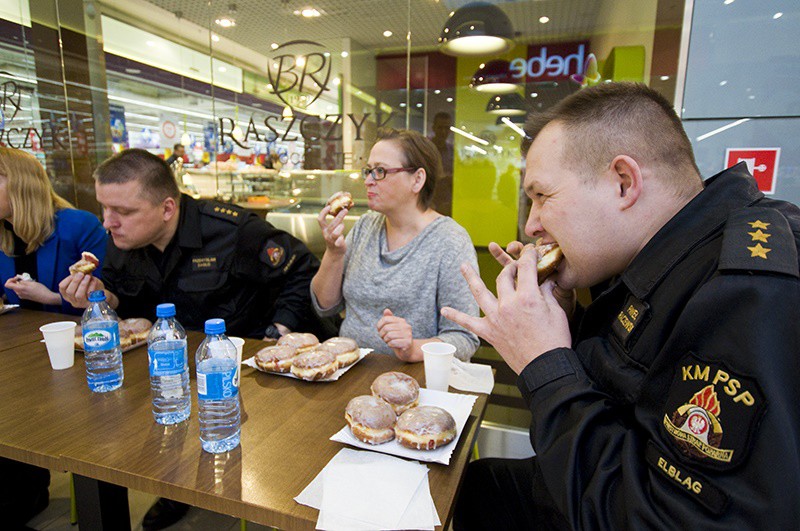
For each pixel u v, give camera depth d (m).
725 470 0.45
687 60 1.91
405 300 1.42
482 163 3.55
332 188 3.43
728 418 0.45
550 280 0.79
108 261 1.66
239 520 1.57
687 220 0.63
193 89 3.72
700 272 0.56
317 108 3.47
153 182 1.41
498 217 3.60
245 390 1.01
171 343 0.90
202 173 3.67
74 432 0.83
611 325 0.73
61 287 1.33
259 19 3.42
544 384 0.67
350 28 3.35
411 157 1.43
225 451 0.77
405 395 0.89
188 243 1.58
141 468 0.71
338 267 1.50
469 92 3.43
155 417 0.88
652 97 0.67
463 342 1.29
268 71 3.55
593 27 3.00
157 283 1.62
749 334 0.46
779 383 0.43
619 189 0.67
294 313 1.62
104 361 1.03
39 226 1.77
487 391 1.04
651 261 0.64
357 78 3.45
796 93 1.78
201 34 3.59
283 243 1.67
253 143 3.64
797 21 1.75
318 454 0.76
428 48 3.38
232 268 1.62
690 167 0.68
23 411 0.91
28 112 3.56
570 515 0.55
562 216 0.71
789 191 1.85
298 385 1.04
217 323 0.80
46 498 1.63
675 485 0.48
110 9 3.54
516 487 0.99
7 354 1.24
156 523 1.52
